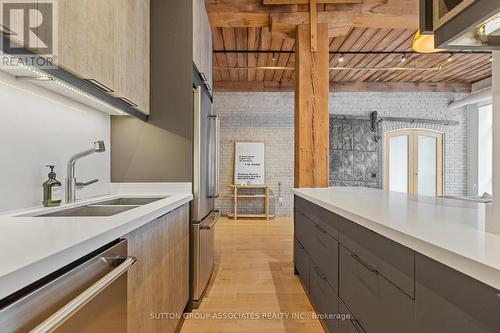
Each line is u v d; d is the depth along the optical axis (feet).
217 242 15.33
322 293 6.66
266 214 22.38
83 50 4.76
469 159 24.18
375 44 16.19
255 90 23.30
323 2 10.71
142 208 4.80
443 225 3.50
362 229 4.41
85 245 2.69
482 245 2.59
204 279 8.76
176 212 6.41
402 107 24.43
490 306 2.10
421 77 22.21
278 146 23.89
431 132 24.52
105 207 5.86
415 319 3.05
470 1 2.86
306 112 10.71
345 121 24.11
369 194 7.80
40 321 2.21
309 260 8.12
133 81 6.88
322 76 10.74
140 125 8.20
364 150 24.16
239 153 23.61
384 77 22.21
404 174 24.48
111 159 8.18
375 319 3.98
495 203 3.05
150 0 8.21
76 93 5.83
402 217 4.06
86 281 2.80
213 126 10.03
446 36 3.33
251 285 9.60
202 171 8.46
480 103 23.18
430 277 2.80
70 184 6.09
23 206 5.07
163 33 8.20
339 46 16.44
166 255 5.58
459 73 21.12
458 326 2.42
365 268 4.31
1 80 4.63
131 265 3.53
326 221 6.31
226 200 23.65
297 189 9.63
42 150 5.54
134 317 3.99
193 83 8.41
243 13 10.89
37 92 5.40
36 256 2.17
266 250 13.83
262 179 23.50
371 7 10.77
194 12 8.40
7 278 1.85
